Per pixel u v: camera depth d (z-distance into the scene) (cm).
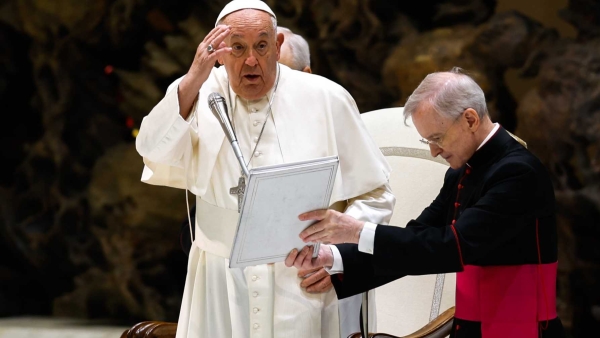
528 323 1041
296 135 1152
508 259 1051
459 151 1068
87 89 3644
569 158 2612
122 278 3381
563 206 2606
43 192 3594
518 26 2741
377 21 3047
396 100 2994
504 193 1012
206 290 1144
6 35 3666
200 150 1129
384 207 1188
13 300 3591
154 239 3375
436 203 1187
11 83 3725
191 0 3500
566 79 2594
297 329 1116
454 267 1008
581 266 2603
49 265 3584
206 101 1162
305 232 980
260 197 912
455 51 2794
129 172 3416
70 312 3462
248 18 1082
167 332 1297
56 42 3584
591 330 2616
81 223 3534
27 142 3734
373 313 1244
